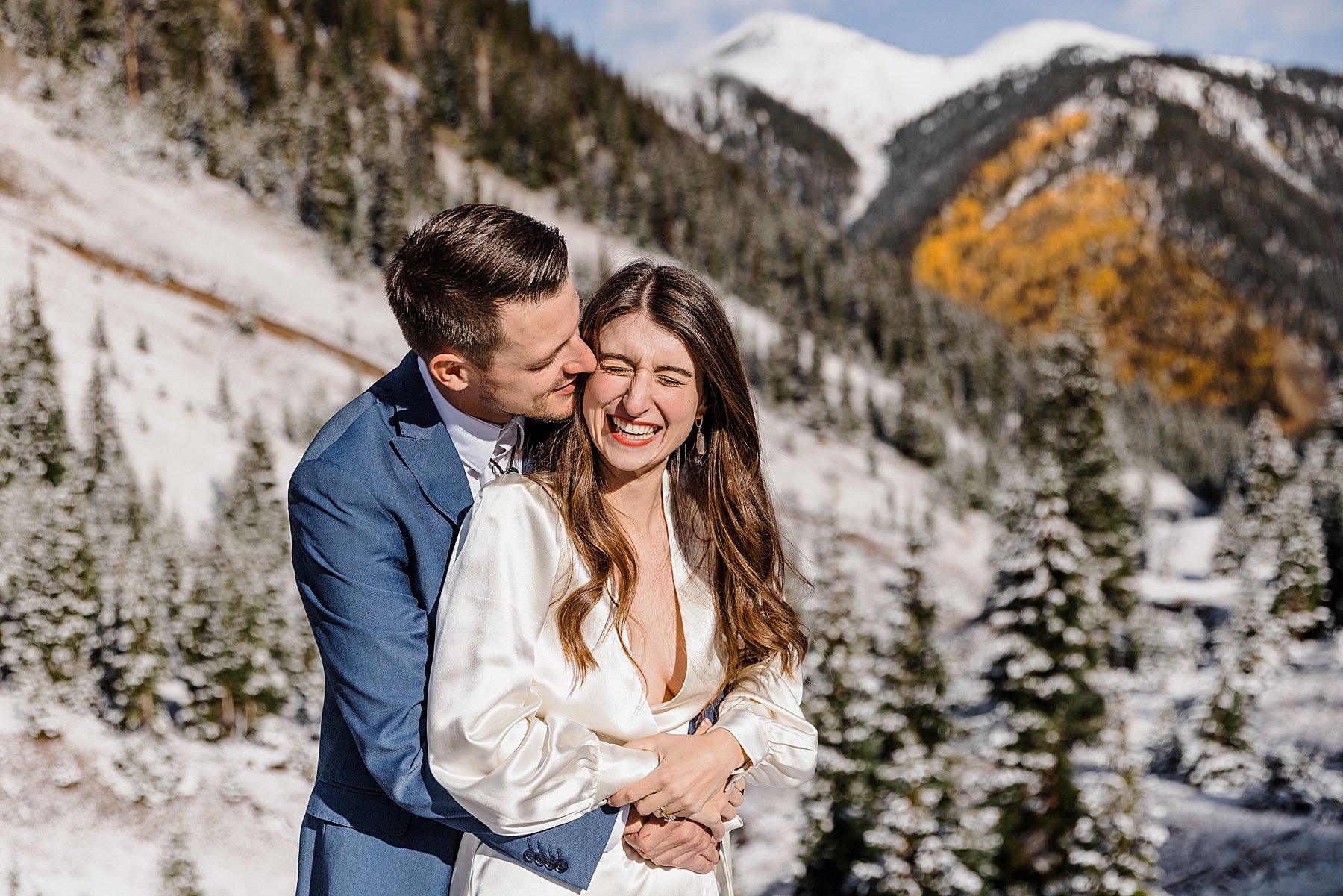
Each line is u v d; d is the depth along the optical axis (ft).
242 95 384.68
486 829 7.28
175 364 240.53
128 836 106.63
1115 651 136.05
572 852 7.39
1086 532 94.38
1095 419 94.94
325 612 7.27
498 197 421.18
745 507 8.57
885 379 417.69
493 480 7.92
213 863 106.32
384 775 7.06
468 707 6.89
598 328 7.77
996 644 65.87
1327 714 117.60
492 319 6.86
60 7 340.59
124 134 320.09
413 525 7.45
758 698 8.63
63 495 131.75
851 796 59.16
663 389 7.70
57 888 92.94
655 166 445.37
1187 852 88.63
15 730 114.42
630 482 8.23
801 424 346.74
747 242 440.04
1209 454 456.04
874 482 326.85
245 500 177.37
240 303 266.36
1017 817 61.93
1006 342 442.50
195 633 132.98
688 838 7.76
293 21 450.71
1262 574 152.15
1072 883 53.57
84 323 236.02
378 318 312.91
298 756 132.46
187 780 118.11
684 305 7.71
